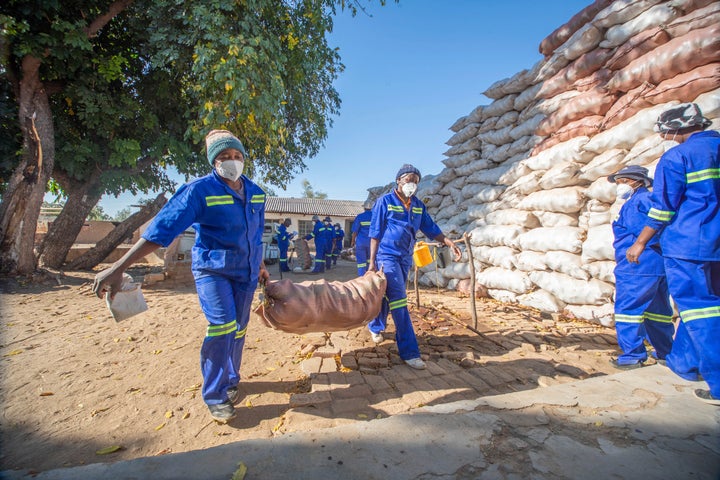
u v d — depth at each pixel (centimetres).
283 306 258
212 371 227
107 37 878
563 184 502
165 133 902
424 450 174
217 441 208
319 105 1092
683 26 391
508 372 303
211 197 225
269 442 178
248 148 802
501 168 647
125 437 211
